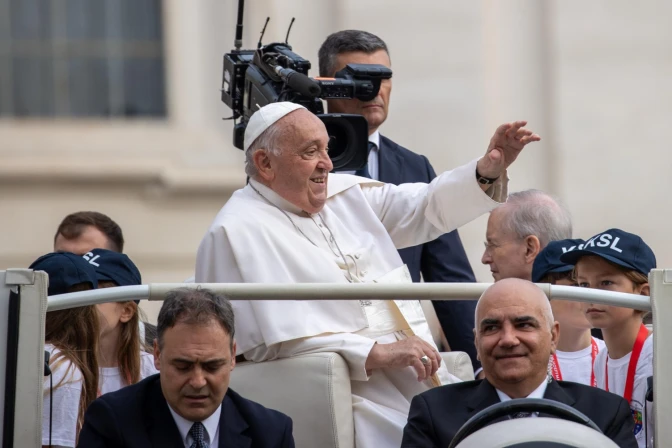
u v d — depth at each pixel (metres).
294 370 21.33
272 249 22.44
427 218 23.83
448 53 41.50
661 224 41.72
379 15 41.25
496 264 23.92
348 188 24.03
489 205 23.38
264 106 23.12
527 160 41.72
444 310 25.47
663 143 41.78
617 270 21.11
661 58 41.97
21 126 42.34
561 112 41.69
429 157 41.38
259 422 18.86
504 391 18.94
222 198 41.91
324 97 24.20
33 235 41.44
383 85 25.84
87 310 20.95
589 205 41.62
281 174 22.78
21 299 18.06
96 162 41.75
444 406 19.16
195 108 42.50
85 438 18.44
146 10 43.12
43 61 43.03
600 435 15.61
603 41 41.91
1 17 43.12
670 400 18.16
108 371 21.88
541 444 15.38
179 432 18.52
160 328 18.38
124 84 42.88
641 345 21.03
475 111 41.50
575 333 22.66
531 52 41.81
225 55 25.70
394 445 21.27
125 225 41.59
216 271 22.42
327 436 21.05
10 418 17.86
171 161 41.78
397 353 21.48
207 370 18.23
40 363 18.00
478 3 41.69
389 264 23.48
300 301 21.98
